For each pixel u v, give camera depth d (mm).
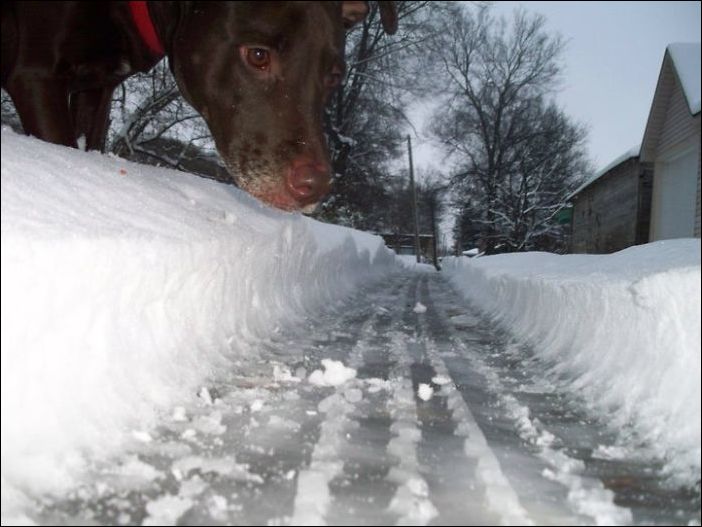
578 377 568
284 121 566
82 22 620
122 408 401
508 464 377
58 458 333
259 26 558
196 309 574
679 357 426
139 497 312
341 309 1170
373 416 464
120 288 436
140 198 590
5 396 327
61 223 406
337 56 583
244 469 351
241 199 990
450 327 999
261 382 536
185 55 603
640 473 368
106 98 760
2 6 613
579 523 305
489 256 2428
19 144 517
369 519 302
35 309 352
